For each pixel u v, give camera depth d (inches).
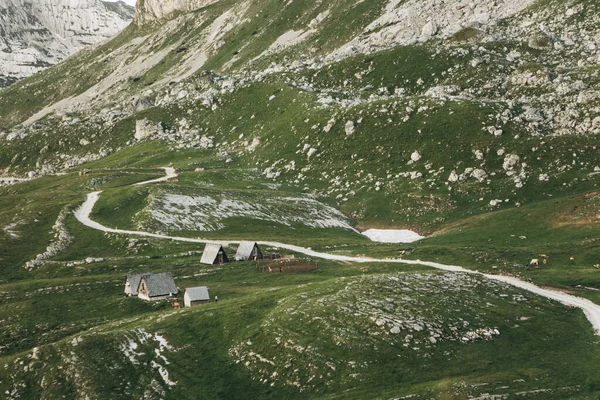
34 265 5551.2
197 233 6461.6
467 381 2795.3
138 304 4343.0
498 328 3417.8
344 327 3314.5
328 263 5295.3
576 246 5147.6
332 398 2785.4
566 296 4087.1
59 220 6786.4
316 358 3080.7
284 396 2903.5
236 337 3427.7
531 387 2760.8
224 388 3016.7
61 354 3353.8
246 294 4308.6
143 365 3255.4
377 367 2982.3
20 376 3248.0
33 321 4207.7
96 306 4389.8
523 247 5369.1
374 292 3794.3
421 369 2962.6
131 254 5807.1
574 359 3080.7
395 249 5625.0
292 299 3799.2
